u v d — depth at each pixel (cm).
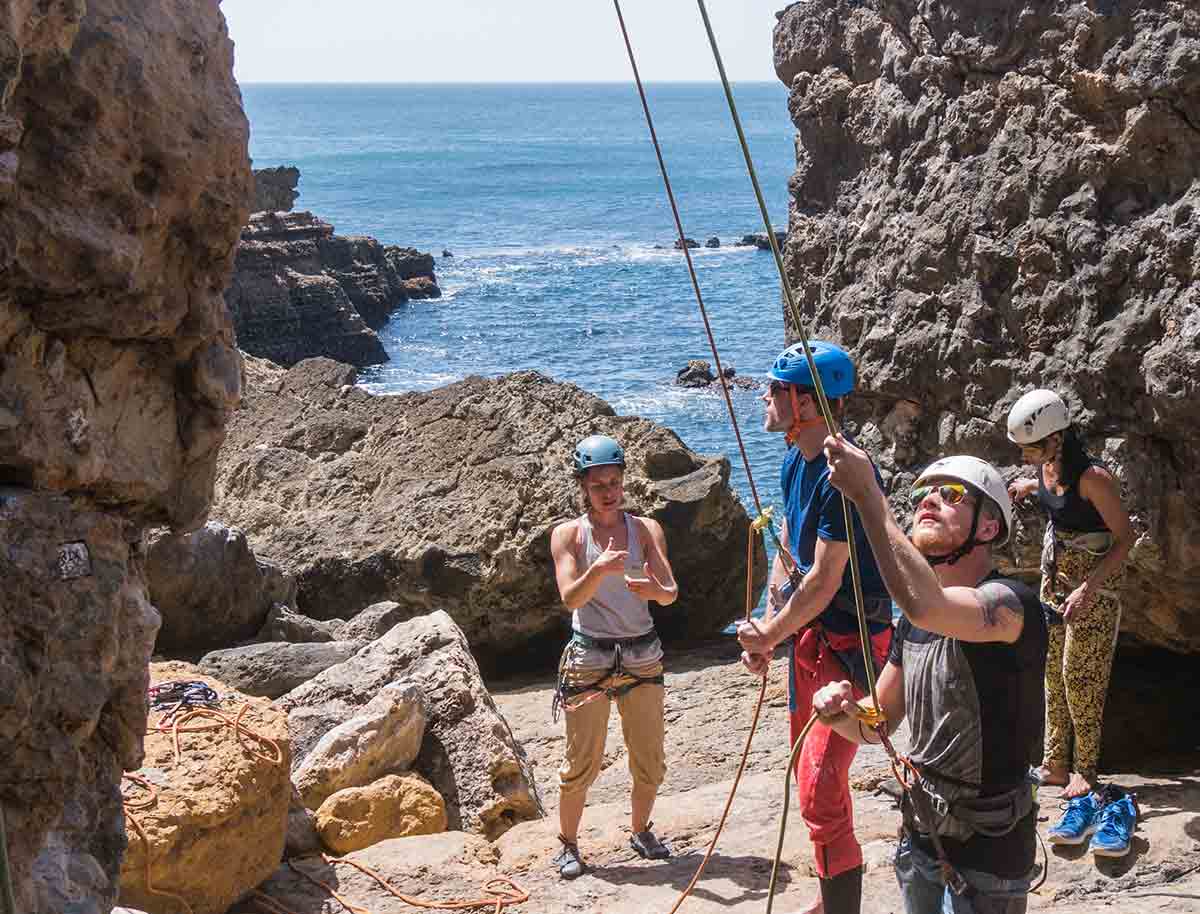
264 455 1352
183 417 299
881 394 784
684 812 629
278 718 570
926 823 337
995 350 718
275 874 565
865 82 869
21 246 252
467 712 701
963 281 740
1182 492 630
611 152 19875
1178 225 630
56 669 266
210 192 280
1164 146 646
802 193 930
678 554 1137
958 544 337
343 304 5066
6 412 257
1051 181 688
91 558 274
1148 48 644
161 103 269
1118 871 513
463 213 11044
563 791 558
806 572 439
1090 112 680
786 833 591
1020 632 327
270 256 4994
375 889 551
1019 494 620
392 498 1234
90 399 276
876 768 664
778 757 754
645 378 4247
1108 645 569
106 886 287
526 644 1155
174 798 502
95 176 260
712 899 524
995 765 328
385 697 661
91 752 286
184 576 951
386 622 1023
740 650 1080
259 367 2030
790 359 436
